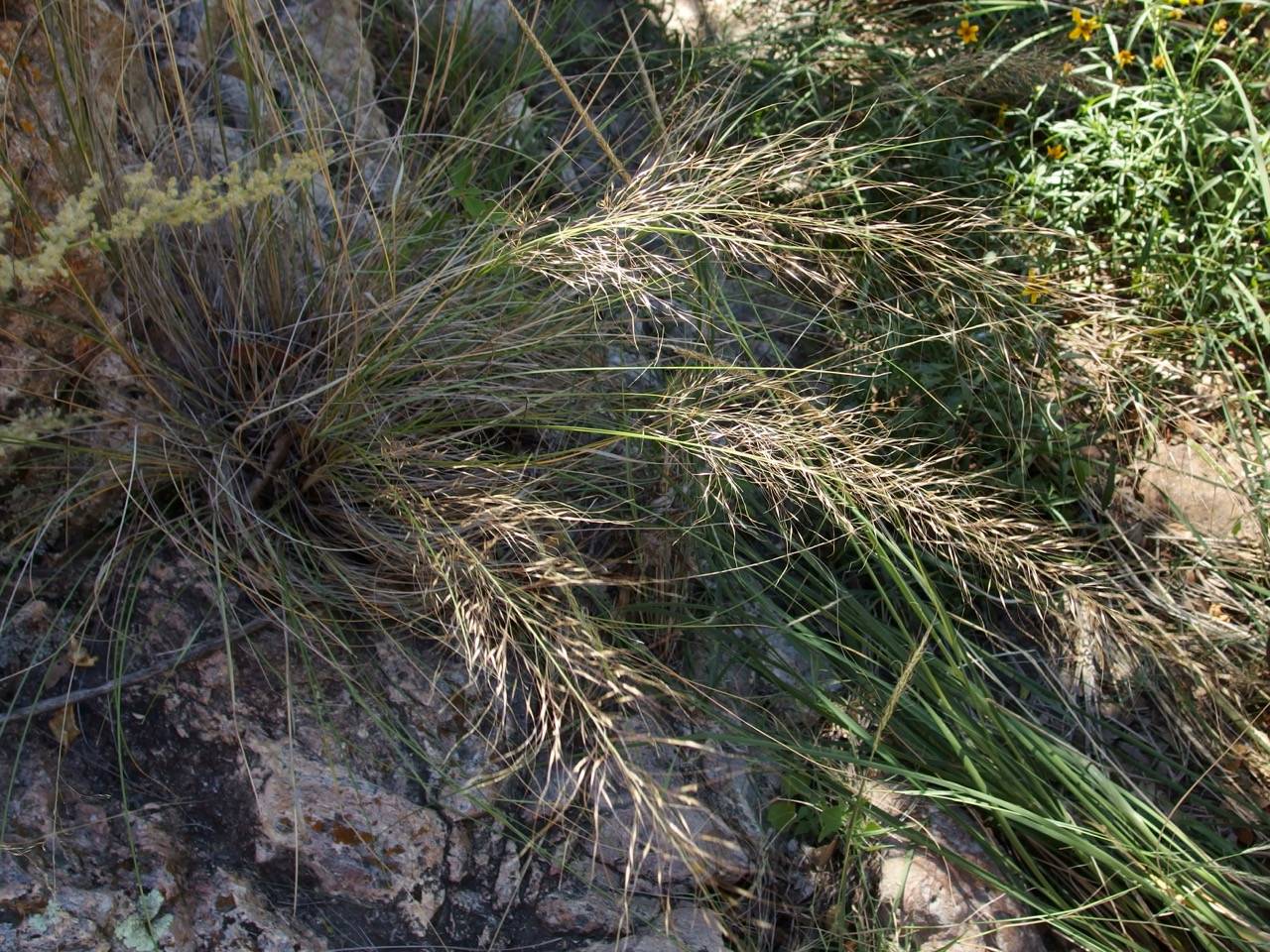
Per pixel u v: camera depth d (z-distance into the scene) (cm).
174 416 82
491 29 122
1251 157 117
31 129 78
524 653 82
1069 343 115
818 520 99
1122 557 107
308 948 72
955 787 83
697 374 89
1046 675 99
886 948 83
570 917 79
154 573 81
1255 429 108
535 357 93
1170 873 84
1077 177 121
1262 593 105
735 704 90
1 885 66
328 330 87
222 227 90
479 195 102
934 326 100
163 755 76
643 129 120
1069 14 136
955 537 93
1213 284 116
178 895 71
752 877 85
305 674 81
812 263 97
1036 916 84
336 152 101
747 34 135
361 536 86
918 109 121
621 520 89
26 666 76
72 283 78
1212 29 127
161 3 82
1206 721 99
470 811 80
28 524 79
